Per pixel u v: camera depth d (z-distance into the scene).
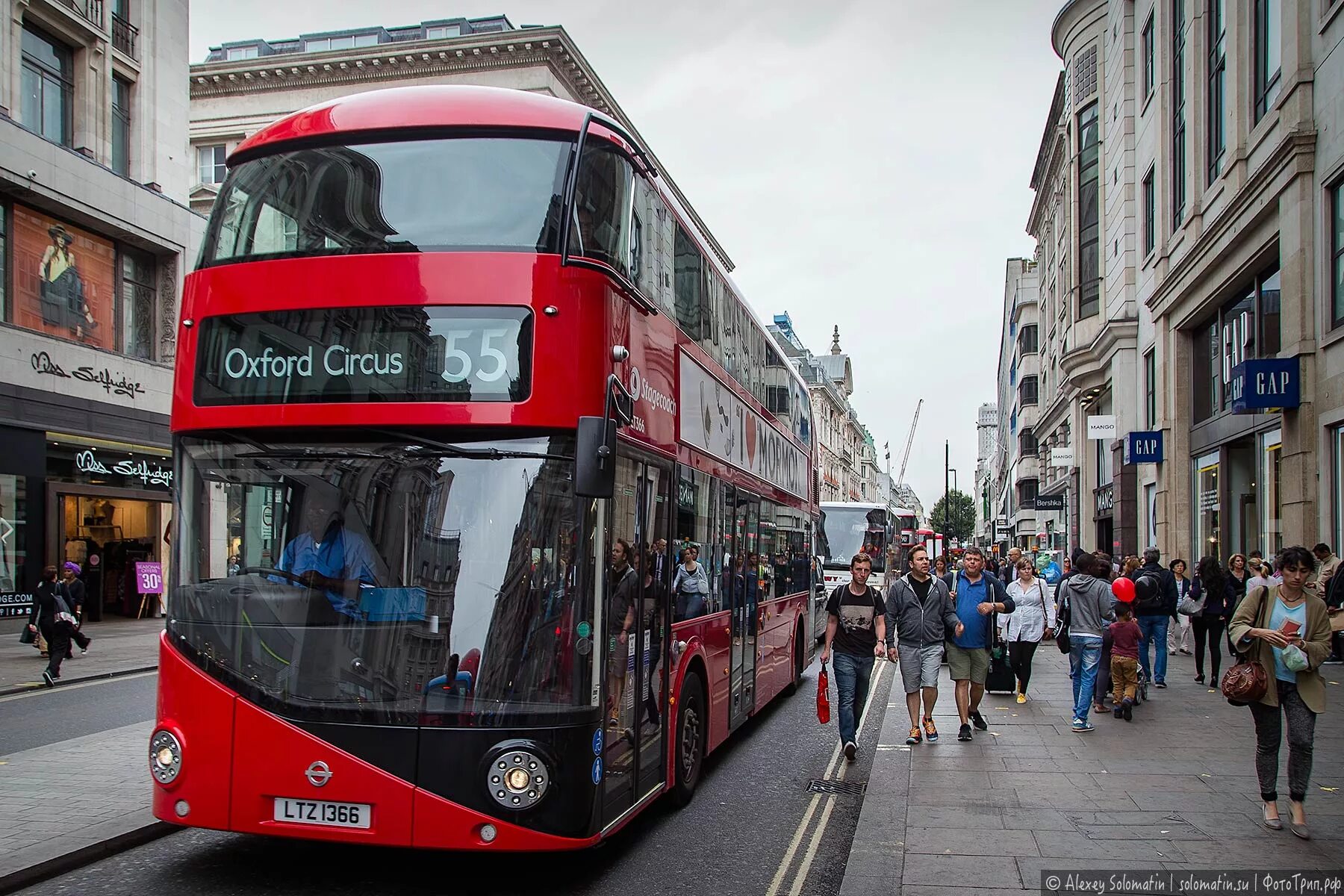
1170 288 23.30
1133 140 29.81
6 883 5.57
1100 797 7.69
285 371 5.56
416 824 5.14
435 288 5.52
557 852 6.58
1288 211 15.59
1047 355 51.66
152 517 26.72
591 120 5.79
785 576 12.95
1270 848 6.32
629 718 6.20
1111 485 32.19
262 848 6.54
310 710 5.26
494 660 5.27
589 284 5.74
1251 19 18.09
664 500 7.07
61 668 16.39
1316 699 6.57
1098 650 10.64
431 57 37.91
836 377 115.44
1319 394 14.70
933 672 10.03
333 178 5.79
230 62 39.75
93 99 25.67
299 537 5.47
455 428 5.44
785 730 11.42
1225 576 13.98
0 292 22.30
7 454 21.95
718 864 6.39
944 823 6.98
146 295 27.03
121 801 7.28
